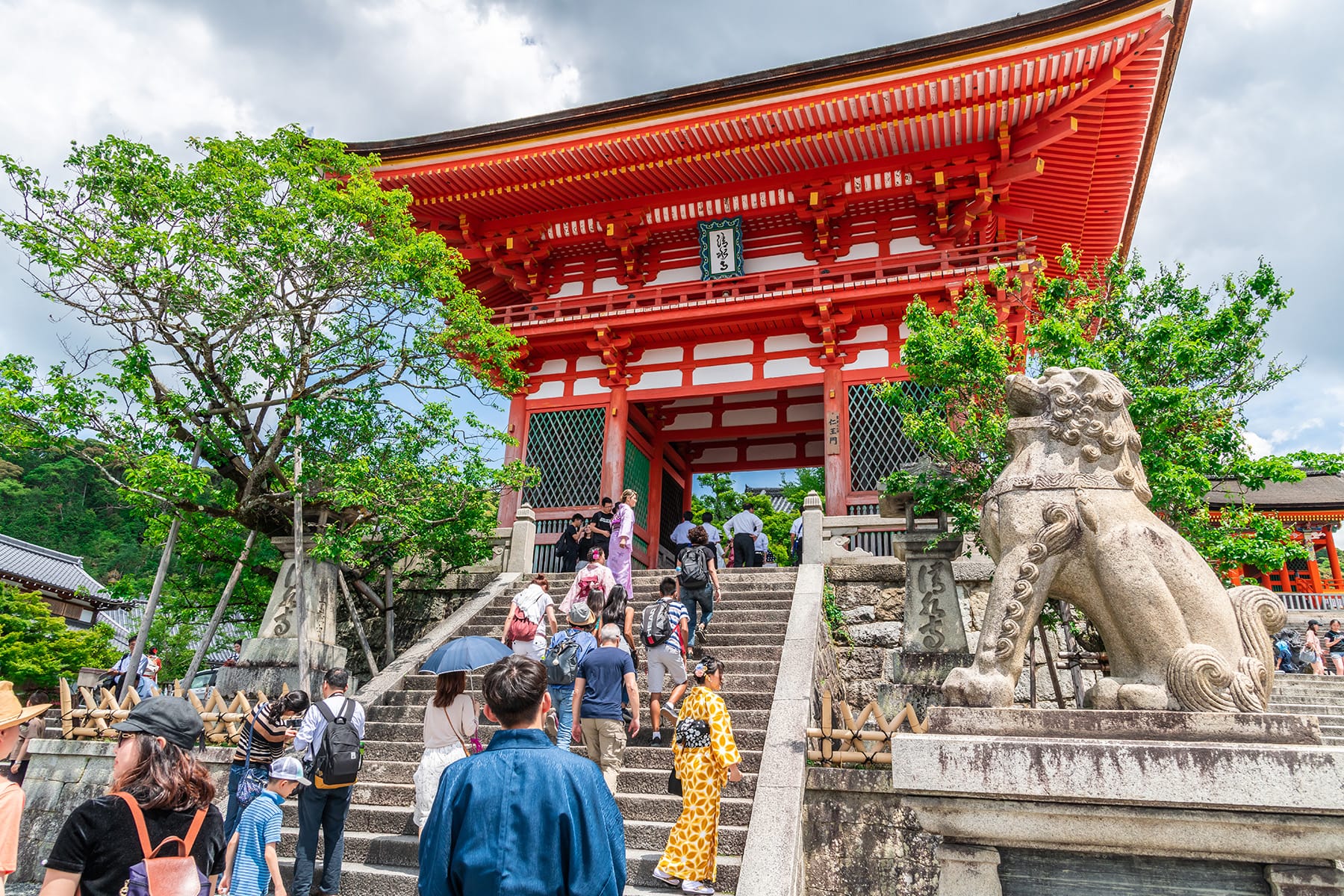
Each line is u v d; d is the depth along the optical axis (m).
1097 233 18.62
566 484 17.22
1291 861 3.15
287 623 10.97
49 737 9.09
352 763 5.83
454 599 13.99
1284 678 15.35
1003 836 3.45
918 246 16.97
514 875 2.30
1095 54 13.78
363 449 12.49
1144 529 3.90
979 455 9.67
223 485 13.59
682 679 7.64
